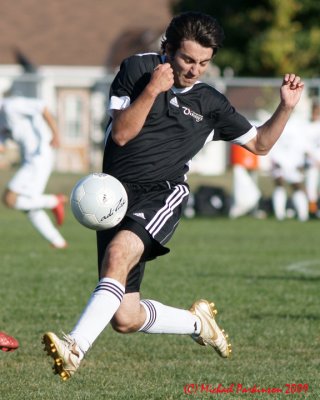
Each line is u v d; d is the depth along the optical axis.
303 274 36.31
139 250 17.34
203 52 17.23
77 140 109.00
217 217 66.81
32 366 21.14
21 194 44.22
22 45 123.31
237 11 105.44
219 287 32.78
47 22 126.62
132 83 17.88
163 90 16.67
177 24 17.28
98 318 16.55
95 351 22.73
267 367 21.00
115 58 121.62
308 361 21.61
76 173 79.88
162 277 35.53
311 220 65.38
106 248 17.39
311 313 27.55
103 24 126.50
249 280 34.53
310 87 80.31
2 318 26.72
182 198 18.30
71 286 33.03
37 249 45.59
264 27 105.06
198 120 18.31
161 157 18.16
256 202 66.31
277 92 84.88
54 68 121.00
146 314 18.64
